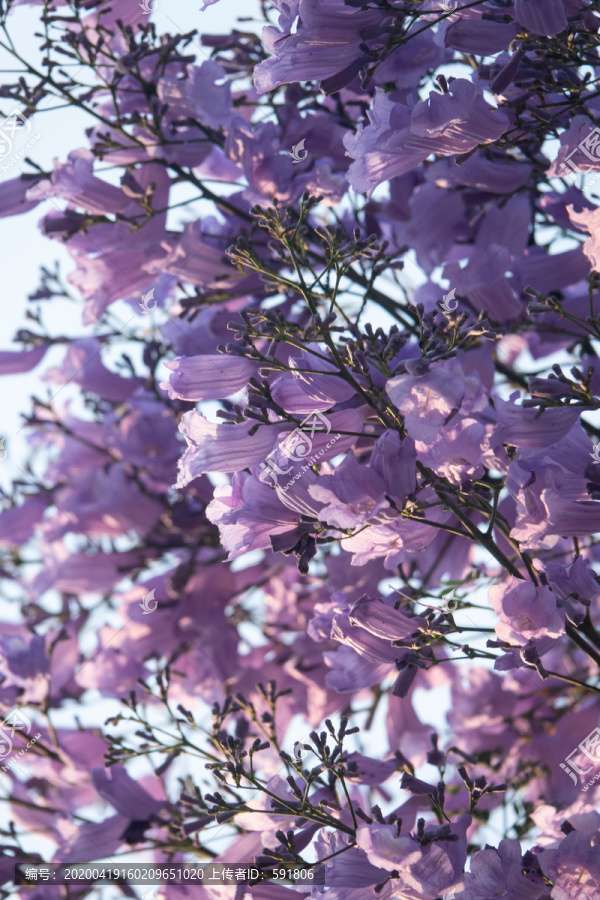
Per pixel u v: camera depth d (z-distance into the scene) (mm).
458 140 2430
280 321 2334
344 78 2500
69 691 4363
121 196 3566
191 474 2289
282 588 4277
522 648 2182
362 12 2383
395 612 2369
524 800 3850
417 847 2299
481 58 3160
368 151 2438
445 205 3693
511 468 2244
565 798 3809
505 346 3891
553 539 2324
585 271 3471
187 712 3102
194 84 3535
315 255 3467
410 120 2369
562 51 2475
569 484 2273
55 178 3506
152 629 4355
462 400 2150
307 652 4023
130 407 4660
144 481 4574
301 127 3496
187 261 3592
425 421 2113
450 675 4656
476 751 4043
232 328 2334
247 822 2742
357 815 2545
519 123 2553
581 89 2555
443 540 3484
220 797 2686
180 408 4422
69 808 4211
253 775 2662
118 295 3895
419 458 2195
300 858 2576
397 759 2848
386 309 3445
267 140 3363
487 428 2307
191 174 3664
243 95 3975
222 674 4219
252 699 4090
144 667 4363
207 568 4359
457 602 2531
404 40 2465
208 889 2898
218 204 3617
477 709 4164
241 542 2334
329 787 2768
